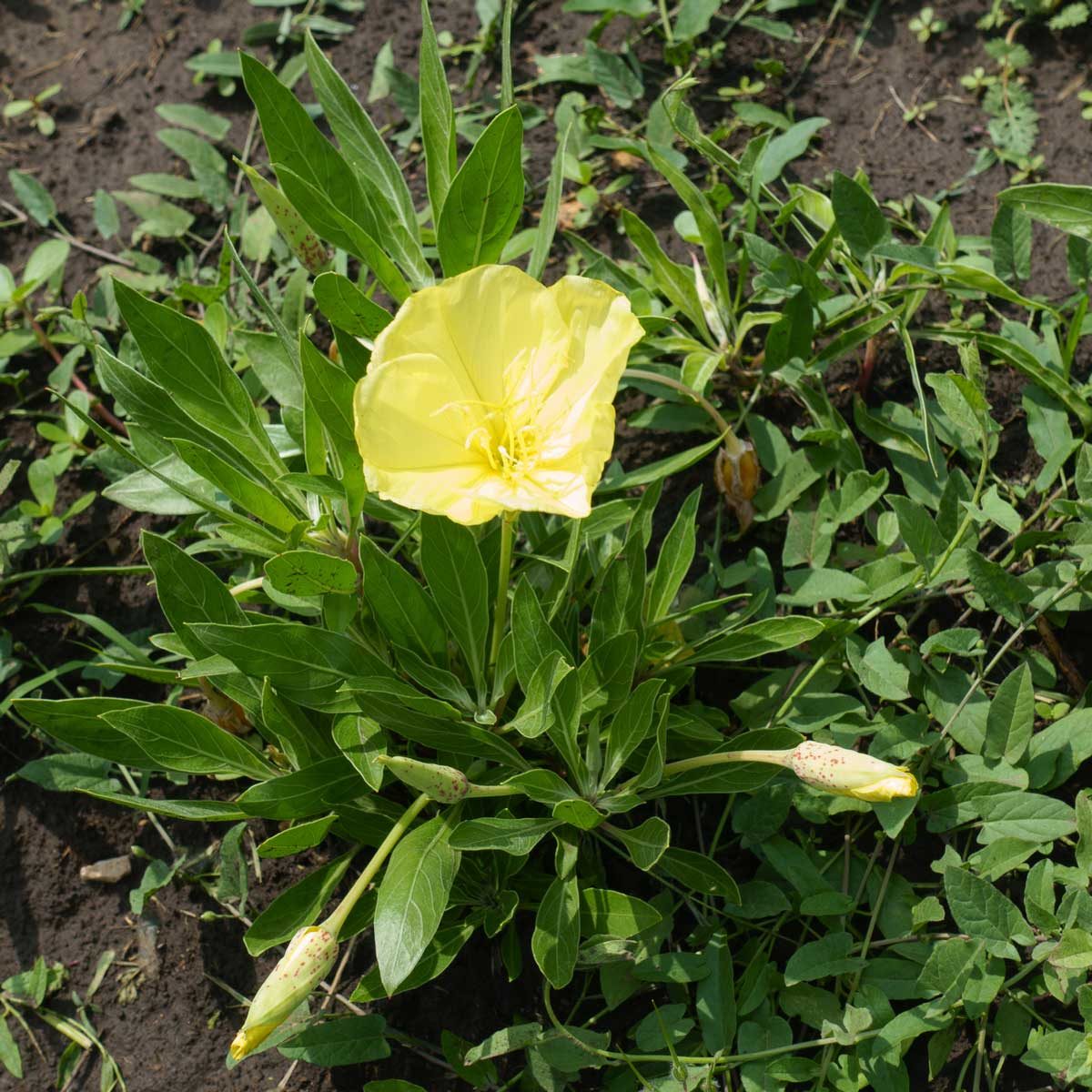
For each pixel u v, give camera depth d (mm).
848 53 992
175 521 876
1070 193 771
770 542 839
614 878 771
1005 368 871
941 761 762
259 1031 634
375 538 833
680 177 818
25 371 893
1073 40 977
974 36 987
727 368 853
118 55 1032
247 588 744
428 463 635
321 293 700
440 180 758
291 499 734
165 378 706
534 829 683
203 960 779
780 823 743
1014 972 740
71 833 807
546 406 644
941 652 781
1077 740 744
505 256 879
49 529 851
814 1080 719
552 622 752
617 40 1006
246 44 1026
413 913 663
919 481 828
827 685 775
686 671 757
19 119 1008
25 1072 766
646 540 733
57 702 706
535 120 972
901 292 842
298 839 693
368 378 627
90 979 781
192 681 773
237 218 958
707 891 721
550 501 615
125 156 992
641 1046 710
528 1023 742
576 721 694
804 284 819
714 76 987
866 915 748
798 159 953
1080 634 810
